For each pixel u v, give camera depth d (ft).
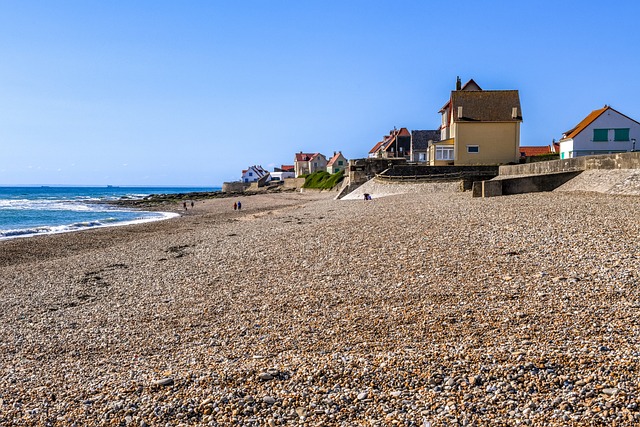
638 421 21.80
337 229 74.23
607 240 50.83
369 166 202.28
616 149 165.48
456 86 208.74
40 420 25.45
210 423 24.38
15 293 54.24
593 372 25.57
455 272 45.60
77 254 83.87
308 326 36.35
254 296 45.21
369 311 38.17
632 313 32.50
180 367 30.94
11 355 35.24
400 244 58.65
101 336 38.24
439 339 31.71
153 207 242.17
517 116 173.06
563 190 99.96
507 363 27.30
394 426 23.18
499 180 104.42
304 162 497.46
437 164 183.93
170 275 57.06
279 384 27.48
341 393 26.17
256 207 200.34
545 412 23.09
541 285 39.65
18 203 302.66
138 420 24.90
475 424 22.77
